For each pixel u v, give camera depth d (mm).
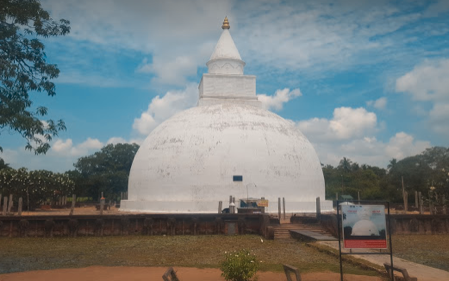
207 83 39031
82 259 14539
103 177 68938
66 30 14500
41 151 14055
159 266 13008
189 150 32125
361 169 81688
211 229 22000
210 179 31016
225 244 18250
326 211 34156
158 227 21641
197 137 32688
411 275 11469
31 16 13773
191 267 12703
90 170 72625
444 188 39469
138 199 33750
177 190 31391
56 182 41719
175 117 37031
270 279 10930
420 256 15094
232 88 39281
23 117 13414
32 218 20719
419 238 20547
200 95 40750
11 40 13750
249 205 27391
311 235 19203
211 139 32281
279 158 32562
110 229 21203
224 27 42031
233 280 9617
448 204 35938
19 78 13484
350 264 13305
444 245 18078
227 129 32875
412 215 22250
